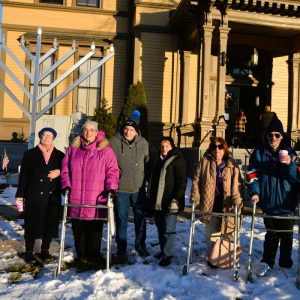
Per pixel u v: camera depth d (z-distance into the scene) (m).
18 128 15.30
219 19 12.41
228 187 4.96
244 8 12.55
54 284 4.30
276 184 4.84
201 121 12.29
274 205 4.84
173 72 15.41
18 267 4.94
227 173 4.99
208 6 12.10
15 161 15.07
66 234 6.50
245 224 7.44
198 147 12.02
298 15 12.97
